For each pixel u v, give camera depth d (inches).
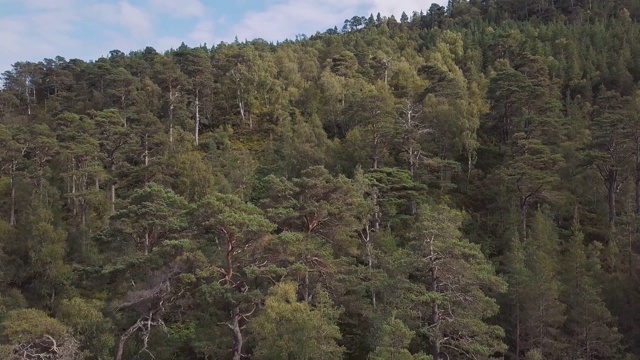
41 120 2982.3
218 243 1266.0
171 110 2728.8
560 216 1823.3
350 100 2222.0
